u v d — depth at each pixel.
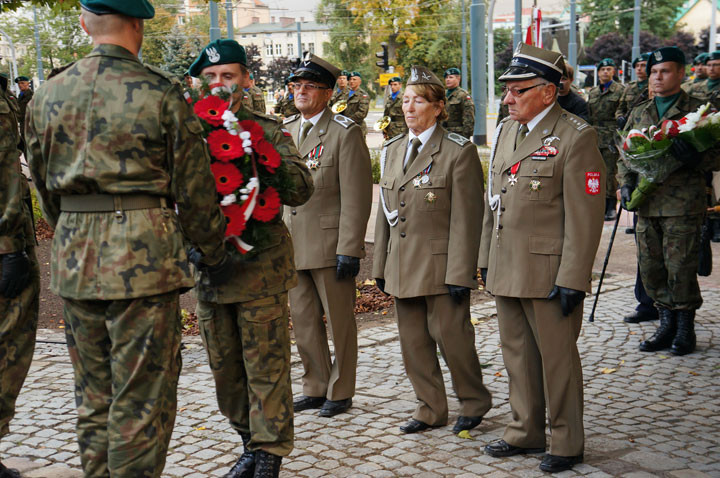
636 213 6.03
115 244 2.79
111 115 2.77
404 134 4.49
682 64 5.65
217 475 3.82
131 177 2.79
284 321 3.65
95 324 2.92
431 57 59.44
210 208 2.97
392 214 4.34
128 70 2.82
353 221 4.50
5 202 3.57
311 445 4.18
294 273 3.71
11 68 54.25
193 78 3.71
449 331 4.23
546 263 3.82
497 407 4.73
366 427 4.43
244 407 3.82
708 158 5.37
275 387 3.60
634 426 4.36
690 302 5.71
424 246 4.25
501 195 3.98
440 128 4.33
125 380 2.87
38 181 3.00
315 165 4.57
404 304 4.36
